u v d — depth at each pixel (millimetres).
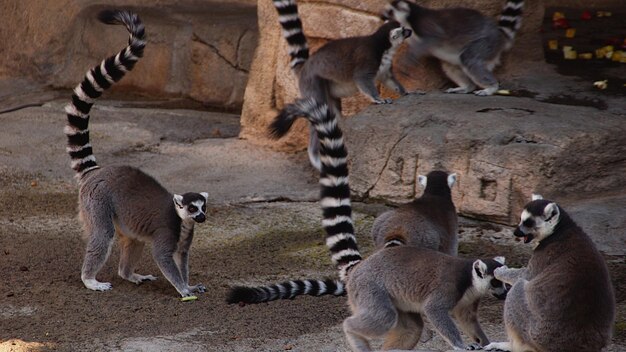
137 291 11648
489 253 12797
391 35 15531
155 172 16734
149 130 19188
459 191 14086
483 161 13781
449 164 14141
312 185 16188
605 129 13734
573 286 7770
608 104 15281
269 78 18312
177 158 17531
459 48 15719
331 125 10102
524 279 8117
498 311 10766
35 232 13883
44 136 18375
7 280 11867
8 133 18547
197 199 11211
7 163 16891
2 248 13133
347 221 10016
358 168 15172
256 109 18500
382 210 14695
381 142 14875
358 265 9023
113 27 22750
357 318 8773
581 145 13445
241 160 17438
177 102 22109
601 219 12727
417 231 10562
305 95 16156
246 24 21844
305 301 11273
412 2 16094
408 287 8672
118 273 12188
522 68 17062
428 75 16422
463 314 8805
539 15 17141
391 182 14734
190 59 22234
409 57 16250
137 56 12227
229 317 10711
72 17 23188
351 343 8898
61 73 23031
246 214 14844
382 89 16766
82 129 12047
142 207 11453
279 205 15328
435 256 8719
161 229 11336
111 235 11617
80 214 11828
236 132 19500
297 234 13883
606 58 18344
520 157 13469
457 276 8508
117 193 11586
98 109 20734
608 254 12281
